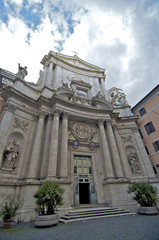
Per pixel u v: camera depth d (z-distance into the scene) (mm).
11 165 11891
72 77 24734
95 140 18203
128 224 6758
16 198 10336
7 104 13828
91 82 26531
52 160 12422
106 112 19719
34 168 11961
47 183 8664
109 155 15836
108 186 13773
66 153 13672
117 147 18250
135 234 4969
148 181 16188
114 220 8117
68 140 16312
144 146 19094
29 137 14383
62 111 16219
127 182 14164
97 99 20516
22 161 12875
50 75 21594
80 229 6289
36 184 11039
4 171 11391
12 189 10961
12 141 12992
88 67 29344
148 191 10352
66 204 10844
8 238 5242
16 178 11742
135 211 12328
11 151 12281
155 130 19766
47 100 16312
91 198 14367
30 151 13641
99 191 14750
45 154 13203
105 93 25719
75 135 17188
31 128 14992
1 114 13883
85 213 9820
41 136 14141
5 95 14945
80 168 15836
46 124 15695
